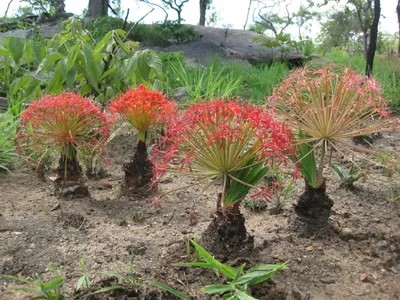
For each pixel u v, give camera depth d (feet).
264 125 6.62
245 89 25.81
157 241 8.46
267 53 37.63
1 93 20.45
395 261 7.94
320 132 8.12
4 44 16.52
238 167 6.97
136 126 10.11
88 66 14.47
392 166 10.76
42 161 12.03
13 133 13.51
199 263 6.44
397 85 23.99
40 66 14.35
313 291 6.98
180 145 7.07
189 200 10.57
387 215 10.00
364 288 7.11
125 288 6.63
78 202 10.23
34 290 6.28
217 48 39.91
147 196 10.52
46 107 9.55
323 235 8.64
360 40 60.49
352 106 8.24
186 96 22.09
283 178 11.57
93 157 12.20
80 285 6.56
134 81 15.46
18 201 10.34
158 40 41.55
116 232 8.81
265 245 8.23
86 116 9.75
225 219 7.45
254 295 6.59
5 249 8.03
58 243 8.31
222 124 6.53
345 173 11.46
